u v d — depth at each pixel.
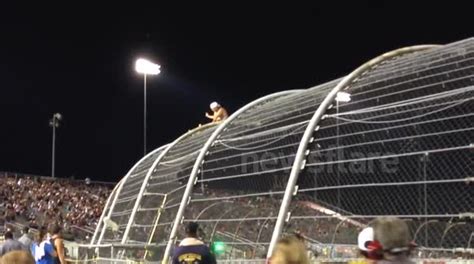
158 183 17.42
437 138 9.45
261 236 12.02
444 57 10.40
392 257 4.15
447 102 9.46
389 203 9.91
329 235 10.40
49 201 44.75
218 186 13.91
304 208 10.72
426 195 9.38
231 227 12.95
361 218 9.91
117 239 19.20
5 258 4.33
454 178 9.14
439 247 9.25
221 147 14.30
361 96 11.12
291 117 12.63
